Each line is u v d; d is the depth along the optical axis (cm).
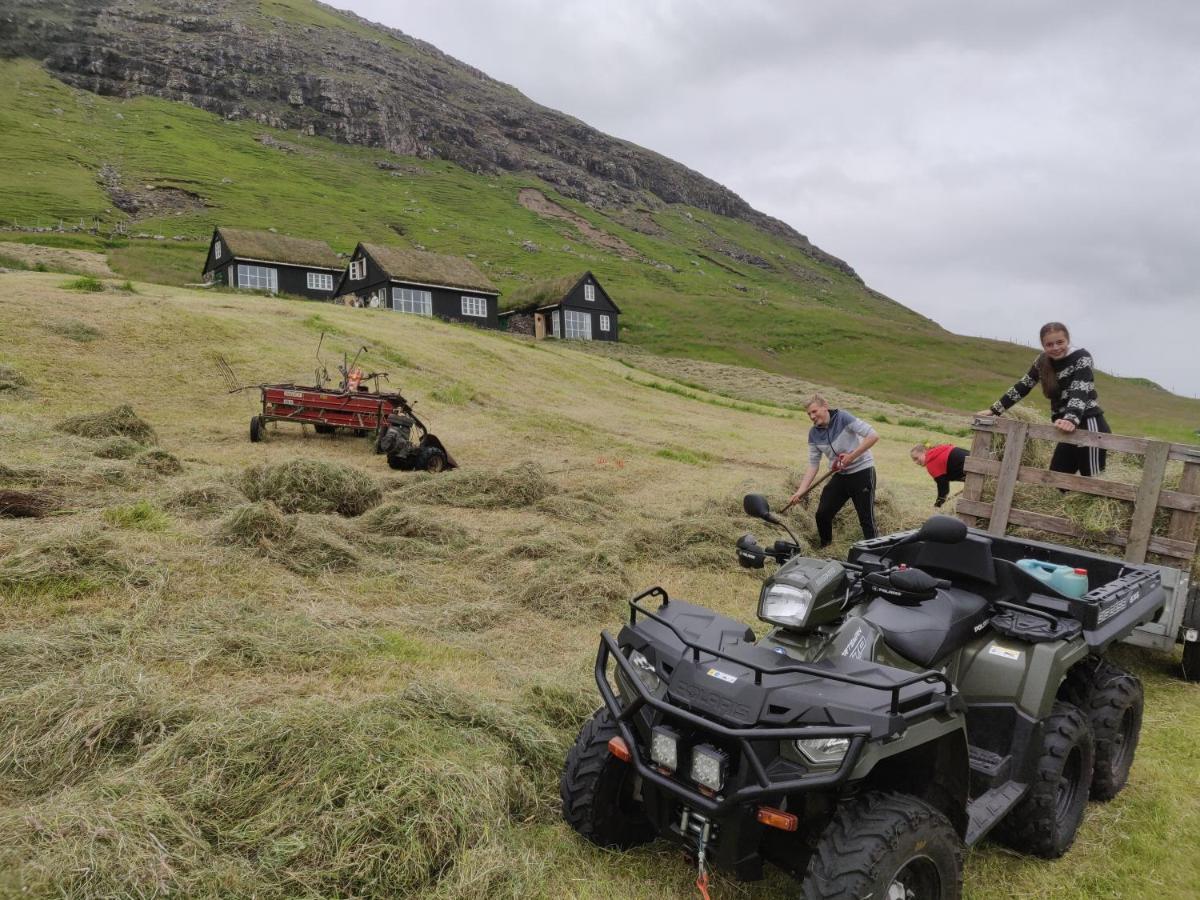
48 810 312
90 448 1079
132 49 16250
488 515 1023
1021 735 370
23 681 428
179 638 510
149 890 280
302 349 2377
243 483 923
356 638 556
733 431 2536
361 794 337
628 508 1141
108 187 10188
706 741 302
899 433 3216
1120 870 379
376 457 1495
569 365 3672
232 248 6128
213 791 338
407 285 5900
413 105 19288
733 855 297
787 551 398
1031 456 666
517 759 406
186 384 1869
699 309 9312
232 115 16112
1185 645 607
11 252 6112
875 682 292
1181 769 476
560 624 649
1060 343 648
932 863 288
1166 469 637
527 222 15238
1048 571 459
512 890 313
